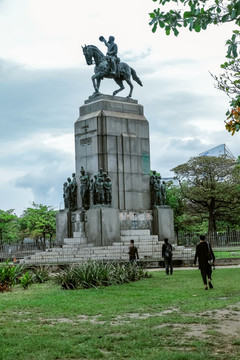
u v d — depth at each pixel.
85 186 37.34
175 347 10.32
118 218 35.91
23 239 82.00
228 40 10.13
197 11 9.45
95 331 11.94
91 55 39.19
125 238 36.22
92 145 37.66
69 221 38.41
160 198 38.72
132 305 15.80
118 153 37.72
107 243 35.16
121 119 38.16
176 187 75.25
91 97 39.50
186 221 74.12
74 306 15.96
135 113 39.41
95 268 22.19
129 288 20.56
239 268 28.67
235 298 16.52
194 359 9.21
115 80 40.09
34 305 16.50
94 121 37.56
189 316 13.55
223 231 81.75
